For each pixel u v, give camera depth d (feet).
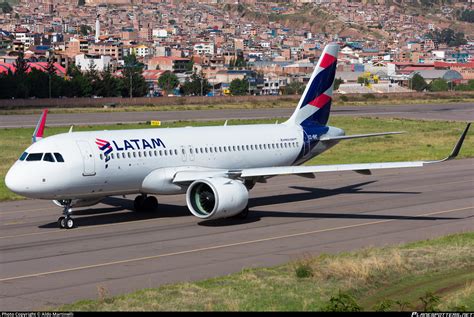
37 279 264.52
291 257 297.53
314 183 517.14
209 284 253.44
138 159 375.66
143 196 407.23
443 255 294.66
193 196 373.40
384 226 364.17
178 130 410.11
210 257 298.15
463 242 320.70
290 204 431.43
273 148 446.60
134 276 268.00
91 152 359.25
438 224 369.09
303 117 475.31
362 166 381.40
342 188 493.77
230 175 387.96
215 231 352.49
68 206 362.94
